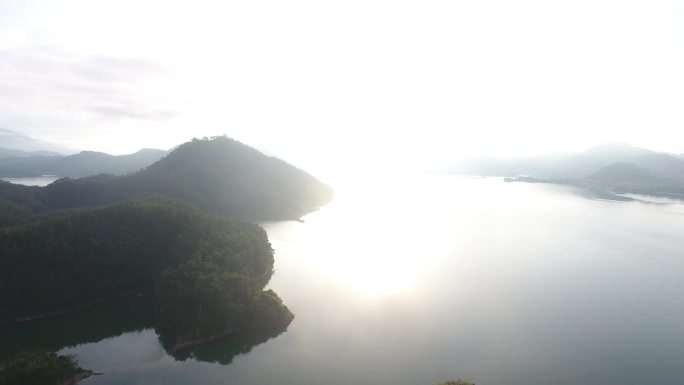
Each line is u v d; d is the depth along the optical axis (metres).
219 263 130.12
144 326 114.88
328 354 97.50
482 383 88.44
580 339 108.06
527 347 103.06
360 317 116.94
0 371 82.56
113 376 90.75
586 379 90.75
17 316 116.81
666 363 97.62
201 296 108.62
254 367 92.69
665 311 126.88
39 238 128.50
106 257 135.00
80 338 108.50
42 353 89.75
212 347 100.56
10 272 119.50
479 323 115.38
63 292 123.75
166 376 90.69
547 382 89.44
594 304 131.38
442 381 88.00
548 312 124.19
